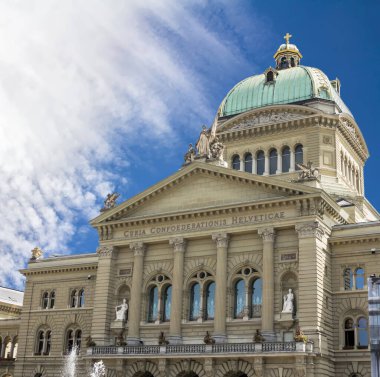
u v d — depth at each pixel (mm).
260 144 74688
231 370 51781
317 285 51719
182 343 56719
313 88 75688
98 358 57812
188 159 62719
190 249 59625
